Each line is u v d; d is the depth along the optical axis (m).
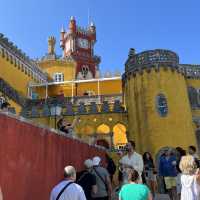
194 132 27.06
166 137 24.89
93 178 8.59
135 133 26.52
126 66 29.62
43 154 10.37
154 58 27.22
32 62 40.38
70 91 42.44
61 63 48.00
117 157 23.61
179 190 10.80
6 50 33.69
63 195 6.33
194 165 6.82
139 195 5.60
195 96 29.25
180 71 27.92
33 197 9.38
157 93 26.25
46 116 29.48
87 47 62.28
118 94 37.91
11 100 32.38
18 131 8.97
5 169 8.13
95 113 29.72
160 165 13.11
